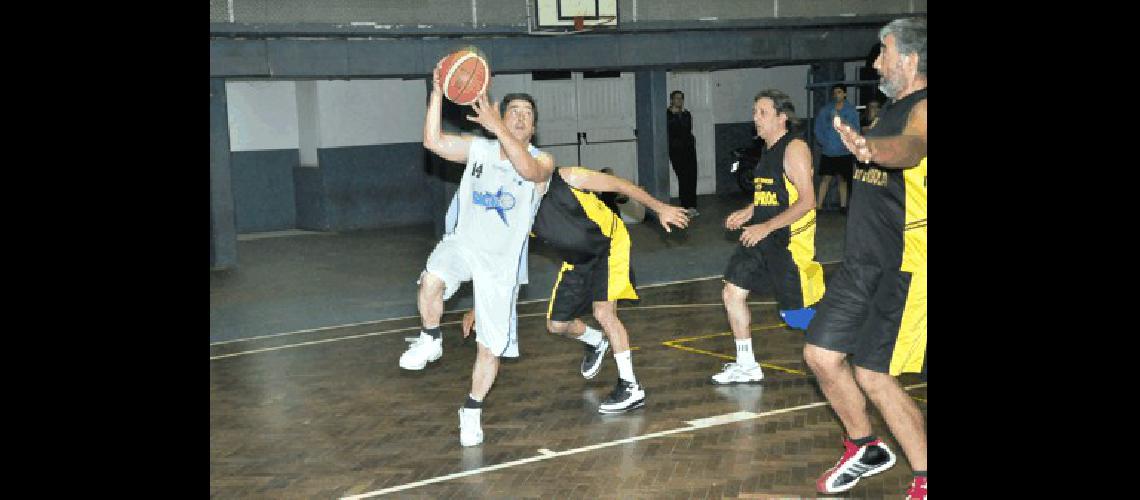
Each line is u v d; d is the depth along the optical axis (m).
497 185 5.99
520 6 14.41
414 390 7.61
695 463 5.68
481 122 5.62
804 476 5.40
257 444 6.34
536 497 5.25
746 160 19.64
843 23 16.70
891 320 4.52
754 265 7.10
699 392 7.21
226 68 12.77
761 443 5.99
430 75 14.01
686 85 20.94
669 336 9.12
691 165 17.97
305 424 6.77
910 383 7.09
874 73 16.98
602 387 7.47
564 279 6.90
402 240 16.72
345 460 5.99
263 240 17.31
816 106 19.08
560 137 18.78
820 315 4.78
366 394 7.52
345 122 18.33
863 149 4.03
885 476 5.36
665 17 15.41
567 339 9.17
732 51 16.00
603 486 5.37
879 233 4.57
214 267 14.07
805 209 6.43
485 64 5.70
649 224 17.34
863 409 4.94
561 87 18.75
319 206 18.38
